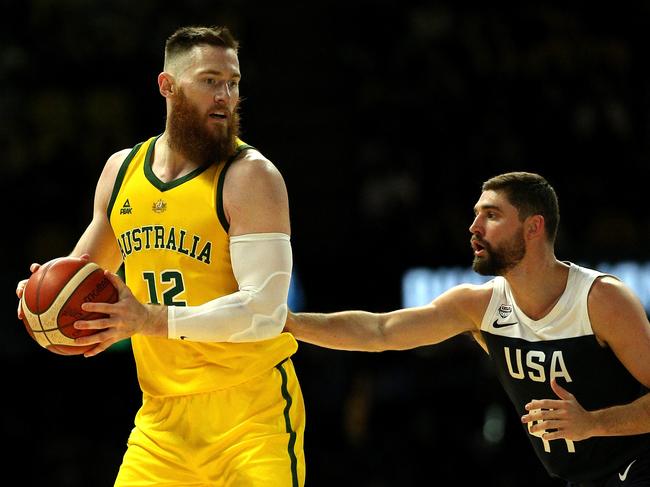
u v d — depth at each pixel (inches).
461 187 1191.6
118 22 1270.9
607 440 412.8
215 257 370.0
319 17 1221.1
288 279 366.9
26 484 962.7
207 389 373.7
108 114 1216.2
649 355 404.2
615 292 409.1
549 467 432.1
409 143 1228.5
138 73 1243.8
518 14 1357.0
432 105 1253.1
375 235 1128.2
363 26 1305.4
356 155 1211.2
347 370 1031.0
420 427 975.6
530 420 380.8
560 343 416.2
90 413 998.4
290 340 392.5
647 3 1389.0
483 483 948.6
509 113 1270.9
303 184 1177.4
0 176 1149.1
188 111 369.4
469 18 1337.4
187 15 1246.9
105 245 399.5
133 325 342.3
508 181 421.1
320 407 1007.0
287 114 1195.3
